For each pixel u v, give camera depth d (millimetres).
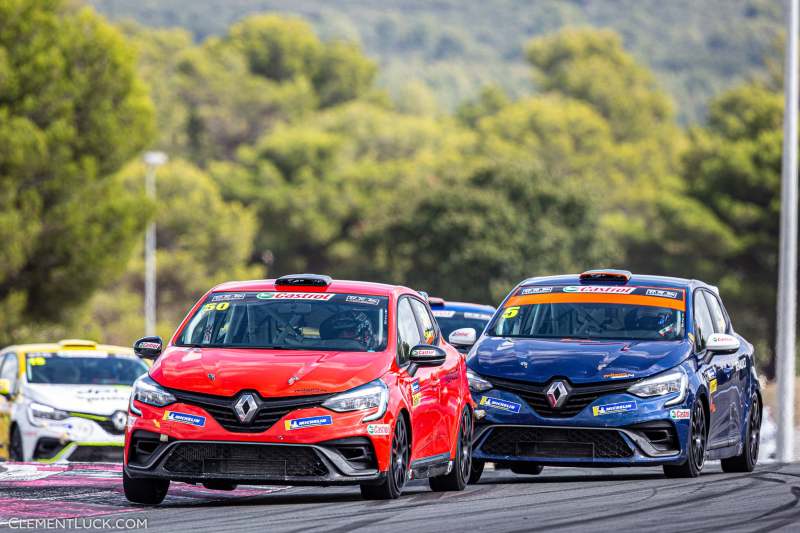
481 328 70125
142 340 43531
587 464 47438
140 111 155625
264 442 38719
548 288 54281
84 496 43094
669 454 47562
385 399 40031
